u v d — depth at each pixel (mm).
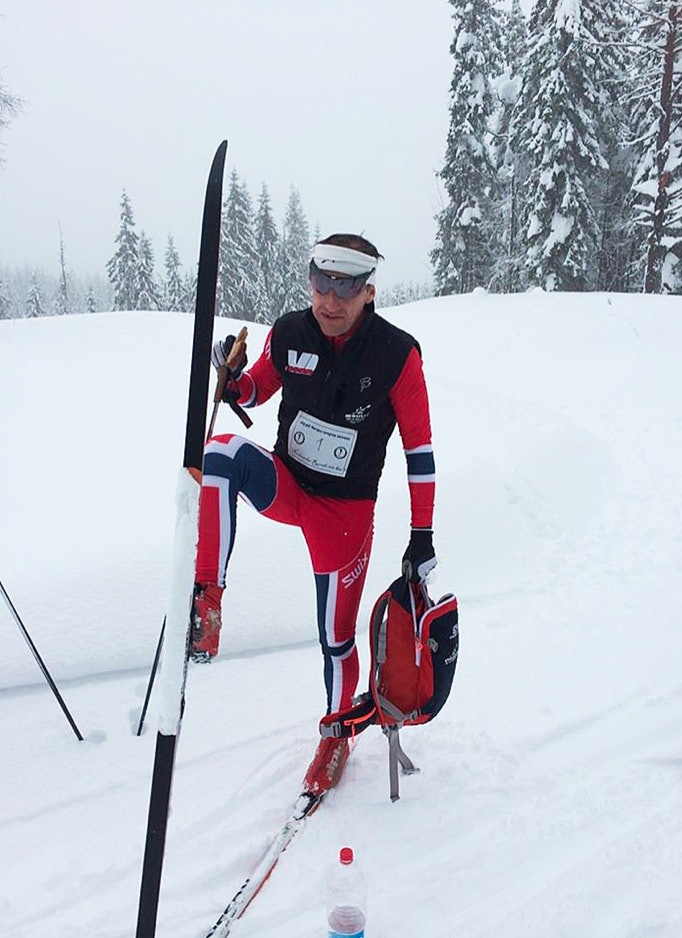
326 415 2207
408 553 2307
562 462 5746
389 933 1973
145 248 41125
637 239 24562
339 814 2402
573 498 5316
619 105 22953
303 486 2344
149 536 3623
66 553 3439
